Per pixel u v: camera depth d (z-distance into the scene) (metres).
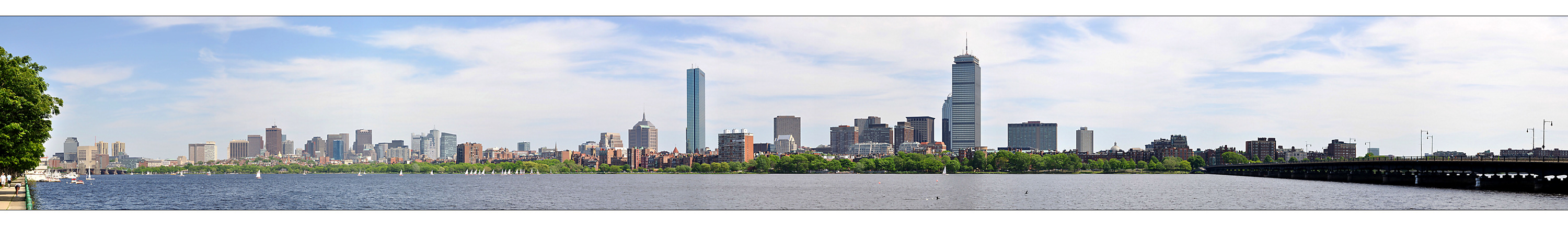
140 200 156.12
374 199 158.88
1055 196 149.25
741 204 133.62
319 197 168.38
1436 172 170.50
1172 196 147.00
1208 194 149.88
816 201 138.62
